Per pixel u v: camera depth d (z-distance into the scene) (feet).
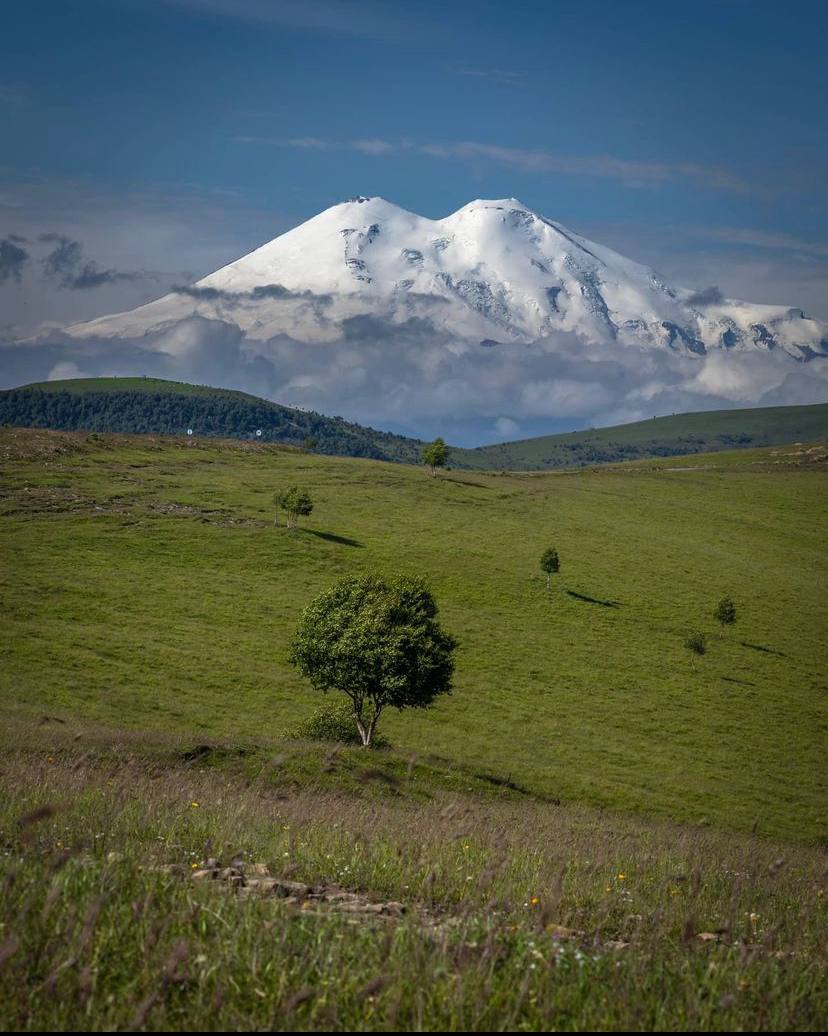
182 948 20.86
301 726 177.17
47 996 20.63
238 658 240.73
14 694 184.75
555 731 225.15
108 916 25.67
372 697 177.88
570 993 23.67
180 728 180.55
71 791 49.88
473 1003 22.21
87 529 339.16
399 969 23.40
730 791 198.80
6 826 39.14
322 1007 21.42
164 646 240.32
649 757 215.92
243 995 22.41
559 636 303.27
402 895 36.94
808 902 45.55
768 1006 24.62
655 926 33.83
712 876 49.26
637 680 273.75
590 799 167.22
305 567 330.95
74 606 262.88
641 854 56.34
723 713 256.52
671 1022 22.85
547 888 38.91
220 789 63.16
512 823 73.67
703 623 336.29
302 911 29.81
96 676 209.26
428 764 132.67
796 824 180.86
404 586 182.29
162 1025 20.22
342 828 49.16
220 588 299.17
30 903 25.64
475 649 280.31
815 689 286.87
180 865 35.96
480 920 29.84
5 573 283.38
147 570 306.55
